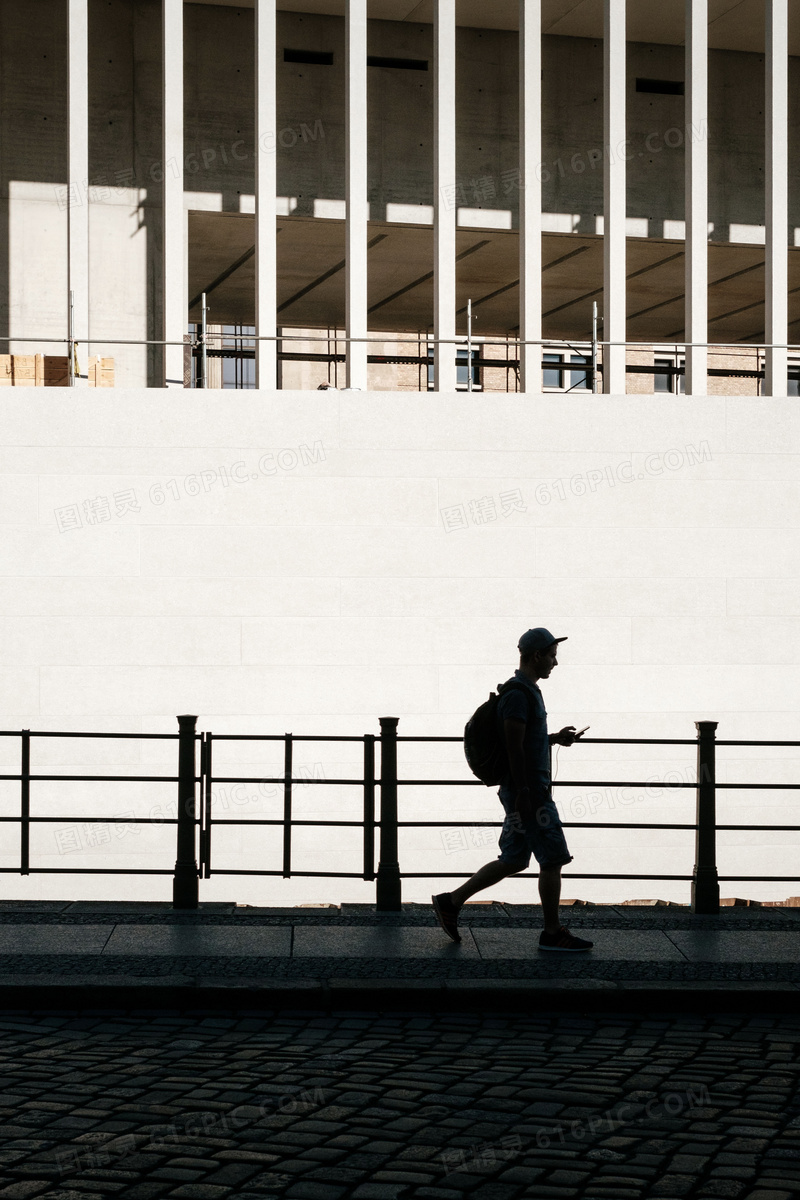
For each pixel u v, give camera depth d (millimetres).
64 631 14766
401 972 7664
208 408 15031
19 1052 6406
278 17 21078
